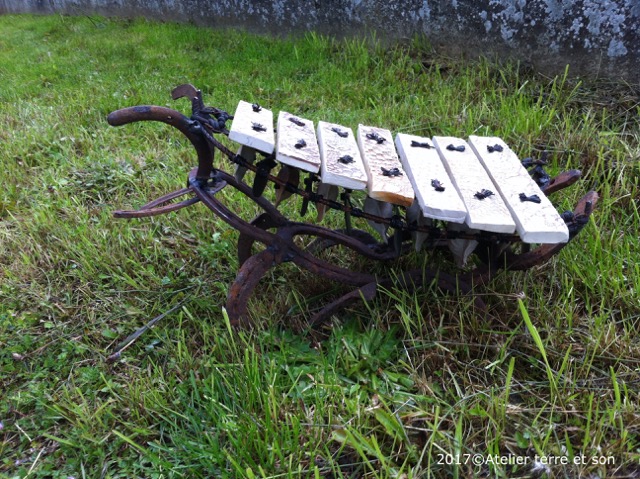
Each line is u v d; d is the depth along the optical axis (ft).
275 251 7.24
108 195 10.87
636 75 12.03
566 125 11.03
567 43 12.41
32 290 8.66
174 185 10.77
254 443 6.12
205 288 8.59
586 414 6.52
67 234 9.64
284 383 7.02
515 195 6.81
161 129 12.78
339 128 7.55
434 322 7.64
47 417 6.81
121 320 8.23
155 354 7.58
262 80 14.33
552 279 8.25
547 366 6.52
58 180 11.23
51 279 8.95
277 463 6.14
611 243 8.66
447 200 6.46
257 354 6.98
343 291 8.27
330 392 6.71
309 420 6.45
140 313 8.18
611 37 11.96
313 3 15.64
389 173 6.70
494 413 6.46
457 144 7.75
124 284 8.74
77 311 8.38
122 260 9.09
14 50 18.84
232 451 6.22
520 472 6.02
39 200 10.80
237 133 6.44
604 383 6.94
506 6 12.83
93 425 6.64
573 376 6.98
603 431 6.28
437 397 6.81
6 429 6.80
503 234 6.88
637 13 11.62
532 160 7.89
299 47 15.55
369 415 6.44
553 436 6.35
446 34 13.94
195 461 6.24
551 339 7.39
